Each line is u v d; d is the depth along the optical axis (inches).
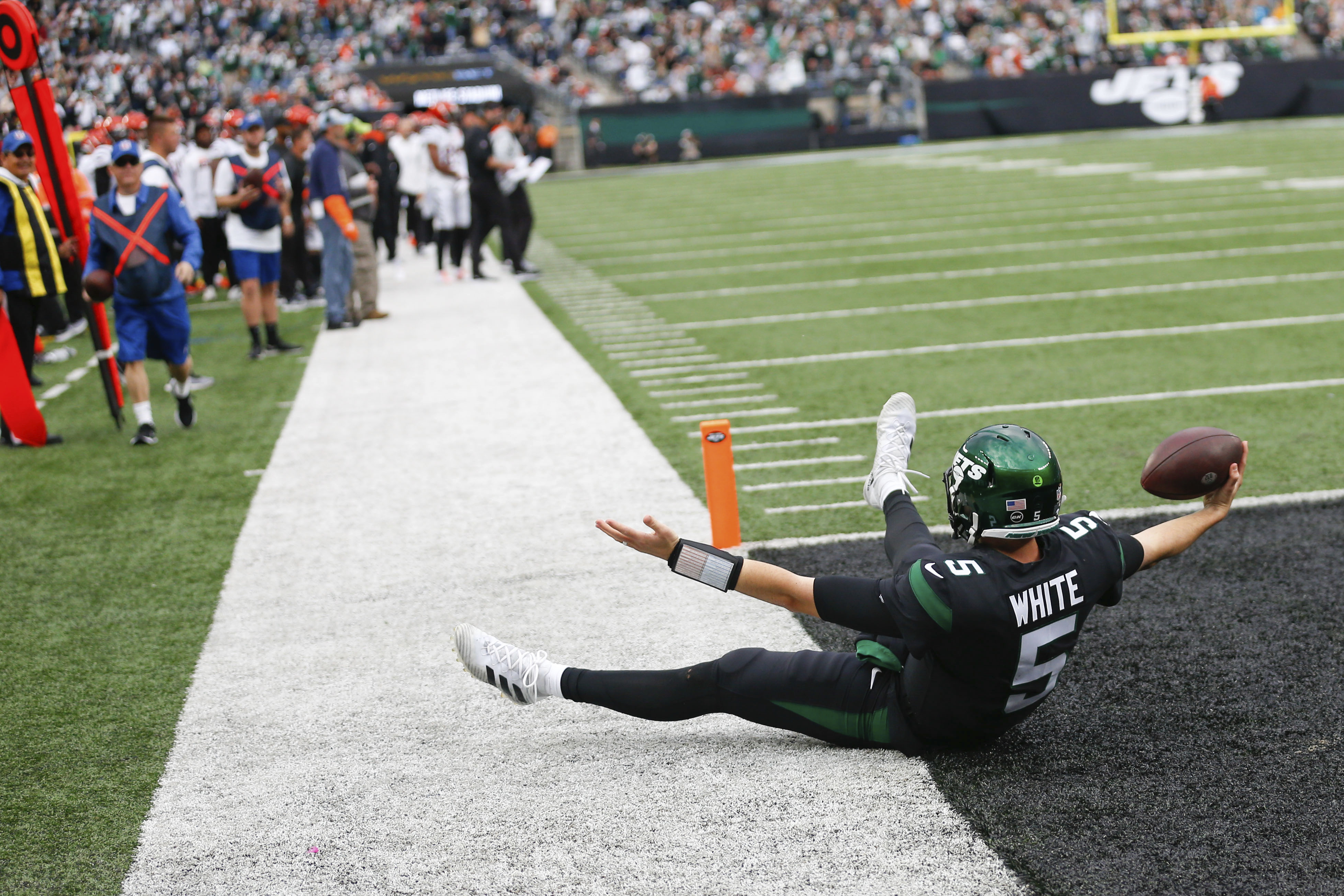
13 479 1093.8
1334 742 553.3
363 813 532.1
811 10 6304.1
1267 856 469.1
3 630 753.0
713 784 542.9
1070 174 3649.1
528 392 1337.4
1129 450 1020.5
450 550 863.1
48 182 1190.9
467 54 5413.4
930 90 5477.4
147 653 712.4
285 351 1648.6
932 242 2443.4
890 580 505.0
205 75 3225.9
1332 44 6171.3
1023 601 484.4
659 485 983.0
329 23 5442.9
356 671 678.5
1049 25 6245.1
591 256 2541.8
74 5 2213.3
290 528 927.0
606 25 6240.2
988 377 1298.0
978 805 512.4
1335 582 738.8
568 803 533.6
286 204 1978.3
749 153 5506.9
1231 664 637.9
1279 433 1047.0
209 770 574.6
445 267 2508.6
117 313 1182.3
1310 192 2878.9
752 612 730.2
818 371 1371.8
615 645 691.4
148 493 1034.1
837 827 501.7
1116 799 513.3
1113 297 1740.9
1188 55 6053.2
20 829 527.8
